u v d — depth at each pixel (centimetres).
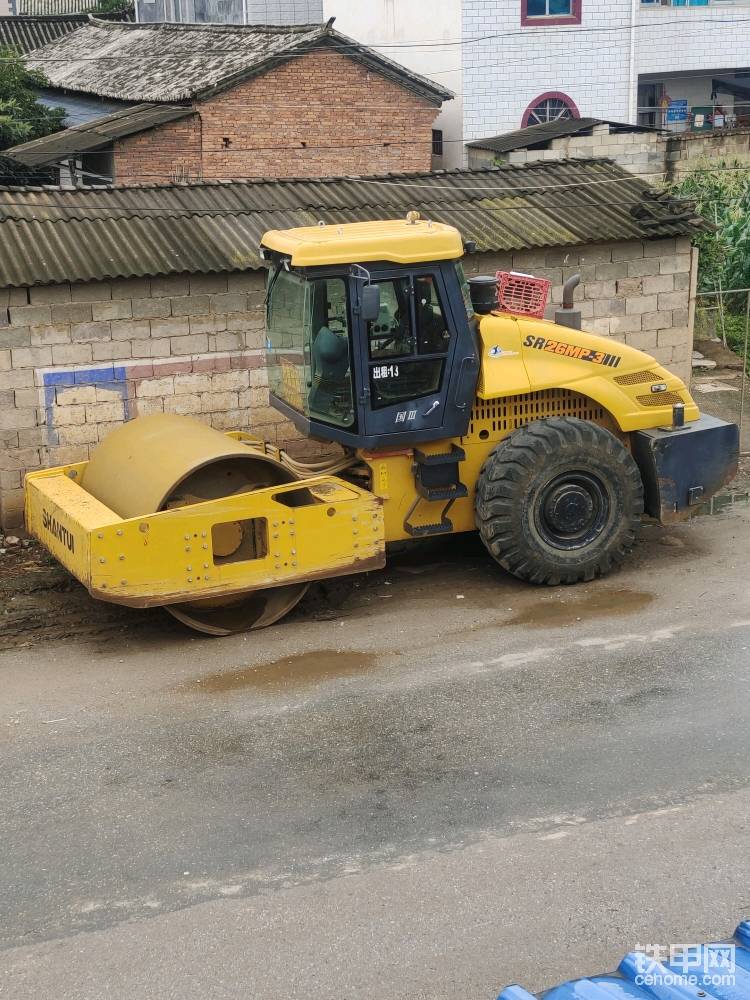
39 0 4772
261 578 914
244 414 1245
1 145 2566
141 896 602
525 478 971
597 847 631
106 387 1179
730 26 2917
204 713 801
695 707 784
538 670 848
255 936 568
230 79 2333
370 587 1047
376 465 971
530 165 1501
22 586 1049
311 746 749
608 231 1334
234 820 668
